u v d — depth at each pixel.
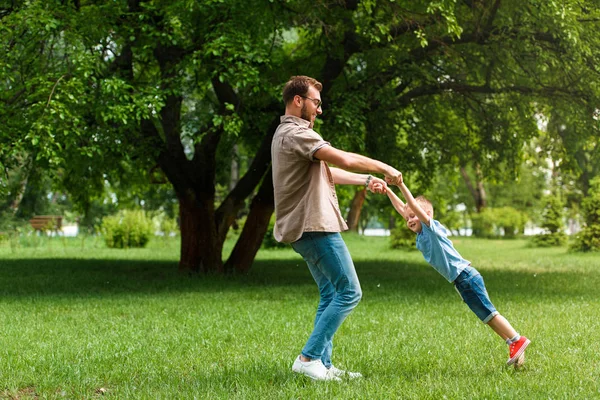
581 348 5.84
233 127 11.40
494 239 43.47
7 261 18.92
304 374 4.46
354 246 30.88
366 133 14.65
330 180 4.48
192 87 12.89
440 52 13.80
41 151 9.88
